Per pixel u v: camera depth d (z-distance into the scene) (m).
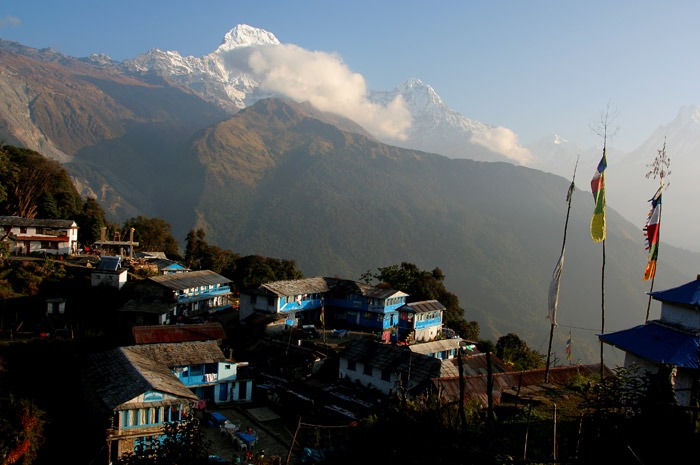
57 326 45.94
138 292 55.19
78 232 77.81
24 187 75.06
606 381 16.64
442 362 38.72
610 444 13.34
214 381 38.31
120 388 29.94
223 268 86.31
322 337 55.03
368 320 60.41
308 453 27.41
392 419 18.33
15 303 47.84
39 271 53.69
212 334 44.97
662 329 22.36
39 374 37.97
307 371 44.50
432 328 62.25
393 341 56.38
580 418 15.18
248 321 54.94
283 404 38.75
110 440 27.47
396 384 38.41
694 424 13.30
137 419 28.62
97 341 44.16
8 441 27.58
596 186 26.78
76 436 31.02
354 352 42.66
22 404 29.53
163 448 19.64
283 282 60.81
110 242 71.19
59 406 34.44
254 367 45.84
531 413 19.84
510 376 32.59
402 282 71.75
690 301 21.33
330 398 38.97
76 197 85.25
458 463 15.09
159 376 32.50
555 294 26.20
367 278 80.25
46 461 28.48
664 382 14.35
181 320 53.78
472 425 17.97
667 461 12.61
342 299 62.78
